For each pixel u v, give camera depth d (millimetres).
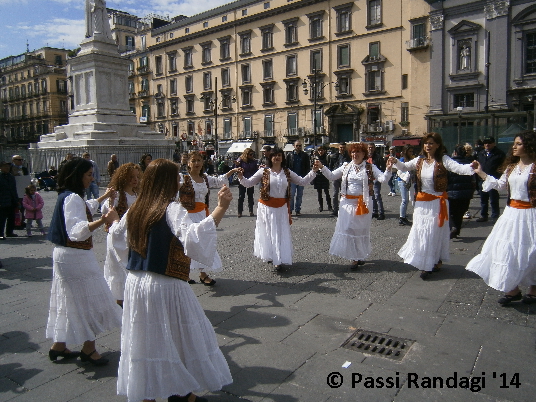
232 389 3273
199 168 5719
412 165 5848
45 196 18047
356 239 6145
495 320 4363
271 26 45562
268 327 4355
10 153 29469
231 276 6125
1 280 6363
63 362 3840
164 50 57531
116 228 3041
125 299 2824
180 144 48750
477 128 23156
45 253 8102
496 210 9539
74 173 3646
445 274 5875
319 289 5434
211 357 2840
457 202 7754
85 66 22156
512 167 4727
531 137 4496
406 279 5715
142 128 24016
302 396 3170
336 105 40750
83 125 22062
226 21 49844
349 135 41562
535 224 4453
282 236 6148
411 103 36438
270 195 6098
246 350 3881
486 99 30547
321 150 11570
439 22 33875
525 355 3660
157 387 2670
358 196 6121
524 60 30516
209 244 2623
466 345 3859
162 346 2689
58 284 3658
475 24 32031
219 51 50938
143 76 60812
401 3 36594
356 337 4078
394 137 36844
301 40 43469
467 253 6891
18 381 3531
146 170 2844
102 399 3254
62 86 68625
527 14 30062
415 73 35938
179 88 56344
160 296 2686
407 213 11008
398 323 4352
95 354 3773
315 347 3906
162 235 2699
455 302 4867
